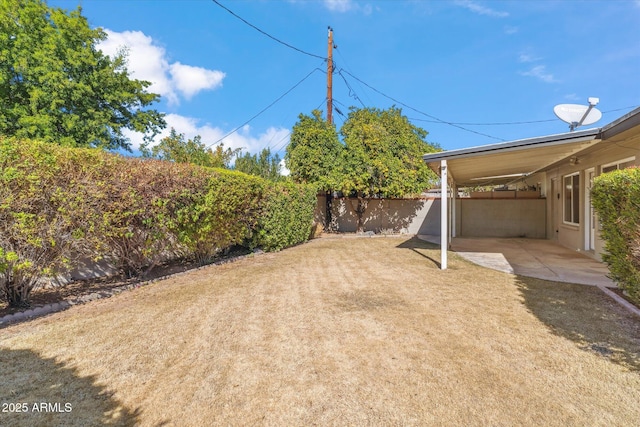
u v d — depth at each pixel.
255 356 3.39
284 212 11.09
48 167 4.55
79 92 13.16
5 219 4.16
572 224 10.89
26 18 12.72
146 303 5.11
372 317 4.47
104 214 5.23
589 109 7.93
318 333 3.95
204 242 8.05
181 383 2.90
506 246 11.77
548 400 2.62
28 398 2.67
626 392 2.71
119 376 3.01
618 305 4.85
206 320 4.39
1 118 11.59
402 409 2.53
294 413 2.50
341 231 17.56
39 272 4.80
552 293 5.53
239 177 8.72
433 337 3.80
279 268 7.89
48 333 3.94
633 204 4.12
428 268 7.79
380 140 14.63
